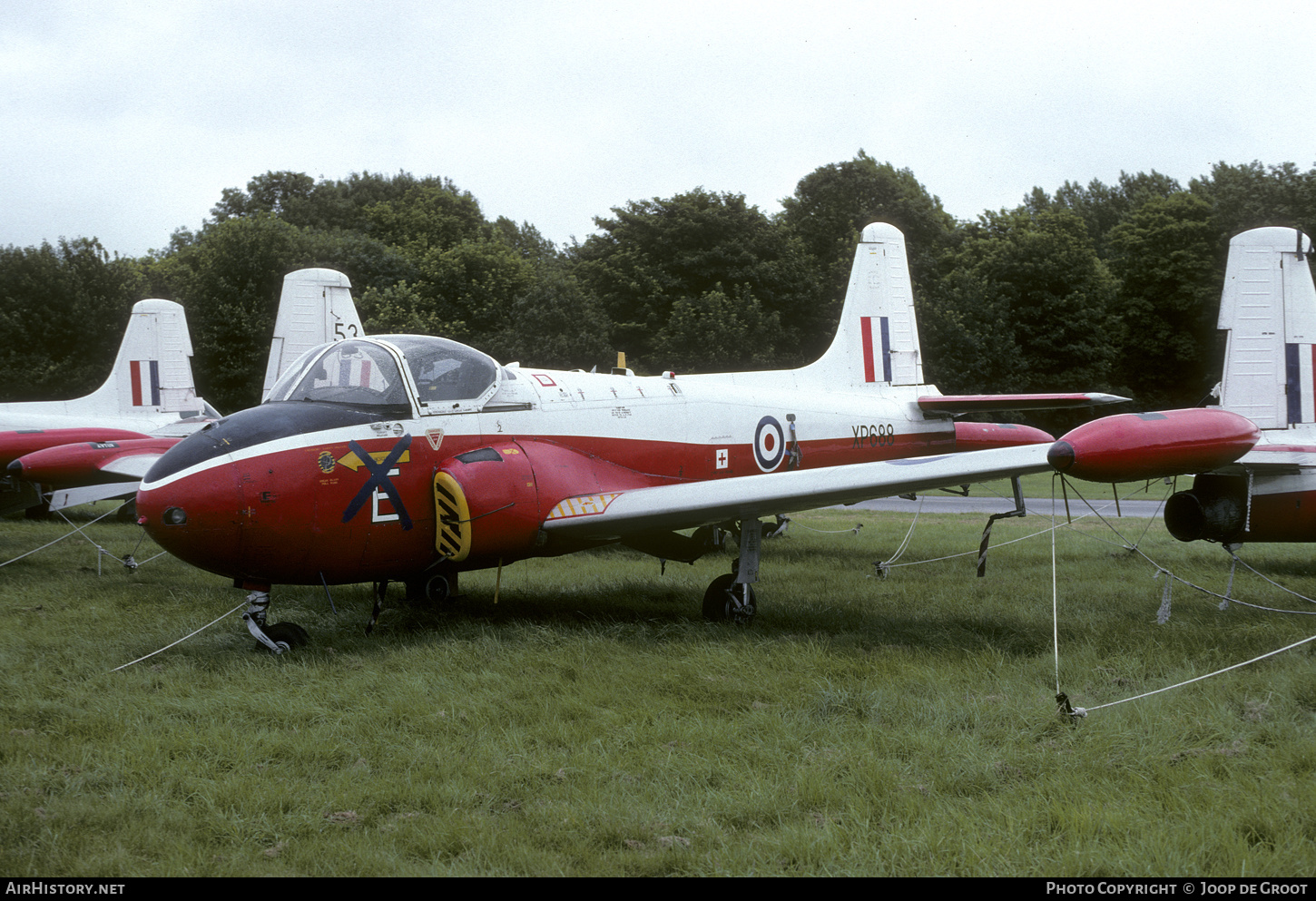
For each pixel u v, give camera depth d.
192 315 35.31
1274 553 11.84
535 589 9.10
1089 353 40.03
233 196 60.47
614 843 3.43
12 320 34.59
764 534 13.48
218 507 5.94
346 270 39.59
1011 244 41.28
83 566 10.64
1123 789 3.92
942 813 3.63
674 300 38.31
